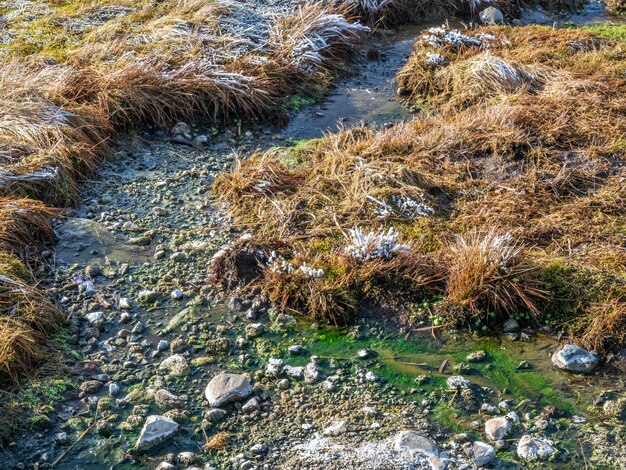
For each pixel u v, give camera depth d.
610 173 4.03
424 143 4.19
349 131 4.38
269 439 2.78
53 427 2.81
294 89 5.04
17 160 3.94
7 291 3.21
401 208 3.76
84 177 4.11
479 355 3.10
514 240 3.57
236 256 3.46
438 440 2.77
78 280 3.44
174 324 3.25
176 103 4.64
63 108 4.33
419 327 3.22
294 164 4.21
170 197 4.00
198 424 2.84
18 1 5.70
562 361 3.03
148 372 3.04
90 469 2.69
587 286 3.25
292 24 5.50
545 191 3.88
